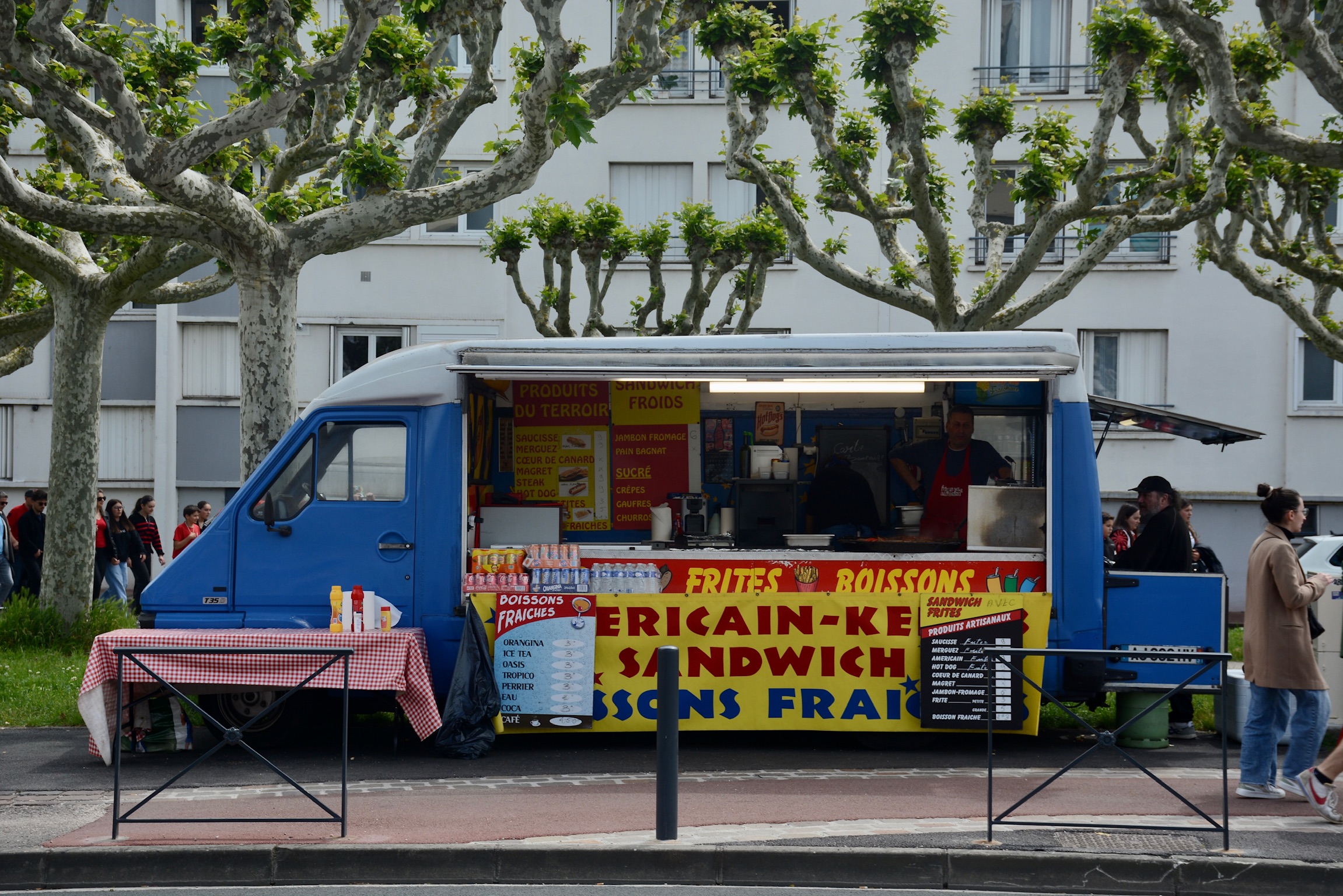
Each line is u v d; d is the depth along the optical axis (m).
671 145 21.97
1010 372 8.59
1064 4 21.69
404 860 5.96
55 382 14.24
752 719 8.74
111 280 13.93
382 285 21.83
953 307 13.70
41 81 10.22
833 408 10.55
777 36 14.81
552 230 16.39
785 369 8.67
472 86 12.18
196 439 21.95
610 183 22.08
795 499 10.12
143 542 17.84
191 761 8.48
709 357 8.71
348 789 7.51
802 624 8.77
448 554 8.91
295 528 8.98
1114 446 21.55
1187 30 10.70
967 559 8.89
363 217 11.69
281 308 11.57
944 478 9.76
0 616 14.30
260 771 8.11
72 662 12.52
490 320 21.88
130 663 8.21
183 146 10.32
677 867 5.95
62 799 7.23
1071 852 5.91
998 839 6.19
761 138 21.86
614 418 10.51
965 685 8.62
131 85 12.38
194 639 8.34
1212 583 8.78
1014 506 8.92
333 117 12.02
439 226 21.94
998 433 9.67
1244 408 21.25
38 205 10.91
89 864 5.93
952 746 9.11
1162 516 9.11
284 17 10.41
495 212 22.00
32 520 16.91
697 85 21.98
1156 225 13.71
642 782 7.76
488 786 7.62
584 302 21.89
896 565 8.93
